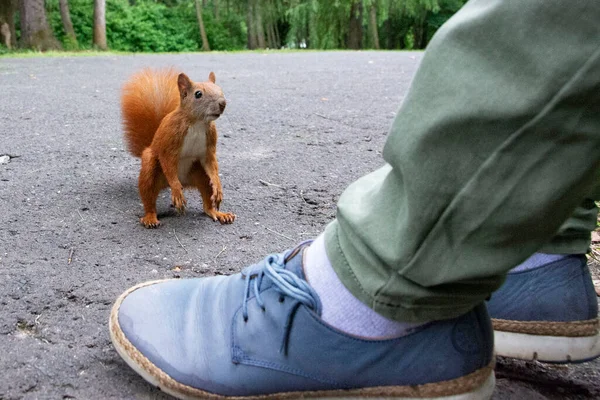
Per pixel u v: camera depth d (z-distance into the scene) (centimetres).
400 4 919
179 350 43
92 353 49
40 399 43
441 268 33
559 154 30
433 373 39
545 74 29
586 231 48
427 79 33
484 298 37
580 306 48
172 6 1152
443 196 32
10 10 688
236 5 1058
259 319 42
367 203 37
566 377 49
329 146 123
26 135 128
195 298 47
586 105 29
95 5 760
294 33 989
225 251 72
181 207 78
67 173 100
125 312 46
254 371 41
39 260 67
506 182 31
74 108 165
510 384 48
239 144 124
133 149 88
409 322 37
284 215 85
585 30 28
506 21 30
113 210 84
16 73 270
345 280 39
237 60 372
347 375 40
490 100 30
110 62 354
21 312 56
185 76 76
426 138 32
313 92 200
